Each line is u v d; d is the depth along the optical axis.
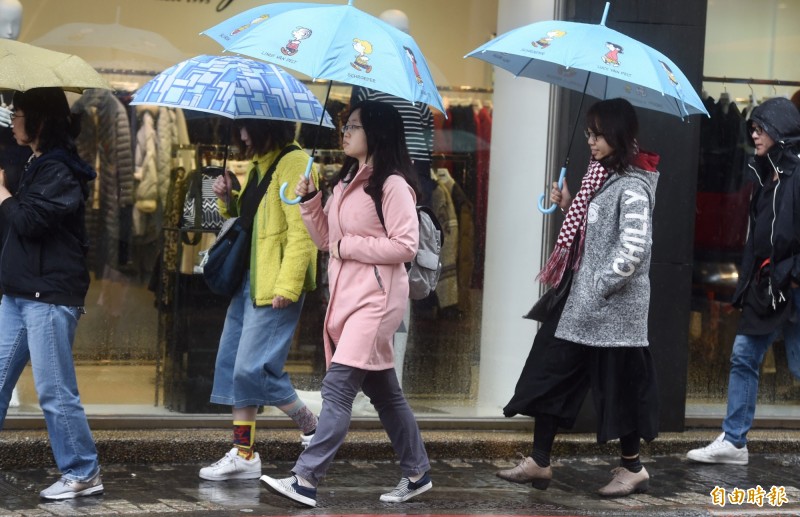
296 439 9.44
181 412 9.74
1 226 7.68
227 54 10.08
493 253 10.37
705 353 11.05
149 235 9.80
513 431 10.28
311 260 8.23
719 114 11.13
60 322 7.44
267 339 8.29
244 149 8.55
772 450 10.54
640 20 10.03
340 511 7.60
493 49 7.70
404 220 7.37
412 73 6.95
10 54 7.36
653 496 8.67
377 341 7.43
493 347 10.42
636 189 8.08
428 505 7.95
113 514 7.28
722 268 11.12
